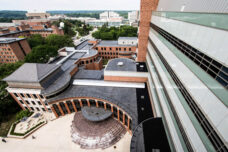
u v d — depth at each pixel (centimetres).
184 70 1438
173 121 1738
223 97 857
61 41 7881
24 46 7019
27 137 3108
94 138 2970
